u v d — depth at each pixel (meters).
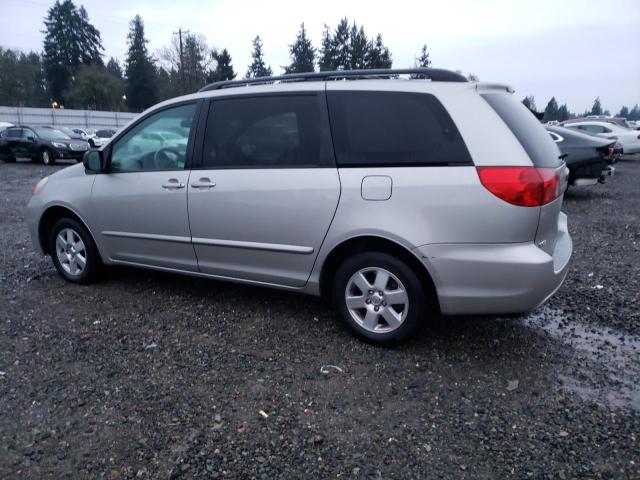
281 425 2.68
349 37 71.38
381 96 3.43
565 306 4.38
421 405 2.87
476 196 3.07
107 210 4.52
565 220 4.02
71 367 3.28
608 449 2.48
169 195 4.14
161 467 2.36
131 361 3.37
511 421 2.71
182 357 3.43
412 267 3.36
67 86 80.81
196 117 4.09
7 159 21.58
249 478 2.29
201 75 72.25
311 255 3.61
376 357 3.42
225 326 3.94
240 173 3.81
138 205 4.32
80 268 4.89
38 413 2.77
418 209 3.19
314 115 3.60
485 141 3.12
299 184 3.55
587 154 9.80
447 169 3.15
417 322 3.38
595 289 4.82
